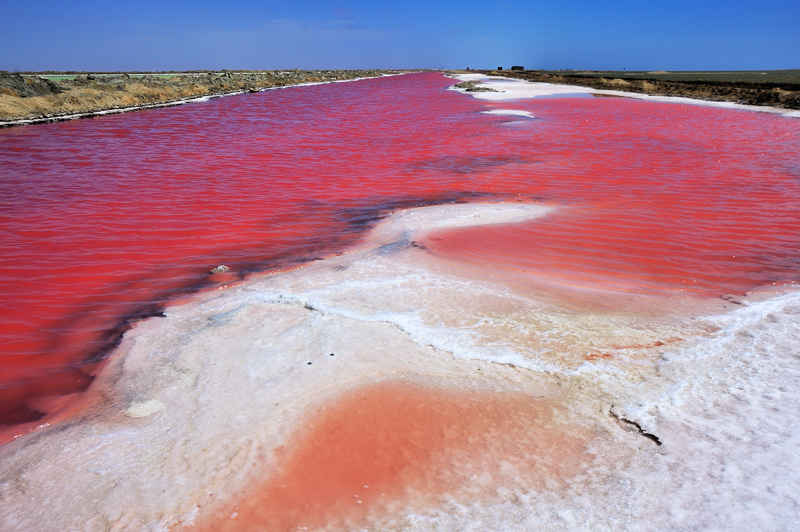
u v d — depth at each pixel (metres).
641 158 14.07
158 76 53.41
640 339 4.42
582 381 3.83
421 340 4.43
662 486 2.81
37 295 5.86
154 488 2.91
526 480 2.93
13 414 3.73
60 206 9.77
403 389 3.78
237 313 5.05
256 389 3.80
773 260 6.51
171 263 6.83
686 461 2.99
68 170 13.24
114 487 2.92
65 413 3.71
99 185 11.58
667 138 17.69
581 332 4.55
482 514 2.69
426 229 7.78
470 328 4.63
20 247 7.47
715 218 8.41
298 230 8.23
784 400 3.49
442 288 5.51
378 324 4.72
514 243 7.14
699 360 4.06
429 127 21.66
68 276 6.41
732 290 5.55
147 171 13.16
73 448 3.26
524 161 13.88
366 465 3.08
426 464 3.08
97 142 17.91
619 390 3.71
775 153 14.70
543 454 3.13
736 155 14.43
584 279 5.88
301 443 3.26
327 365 4.08
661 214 8.62
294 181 11.95
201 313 5.14
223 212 9.34
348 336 4.50
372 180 11.94
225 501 2.82
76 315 5.34
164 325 4.93
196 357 4.26
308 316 4.91
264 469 3.05
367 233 7.91
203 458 3.13
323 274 6.03
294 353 4.27
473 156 14.81
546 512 2.68
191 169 13.40
